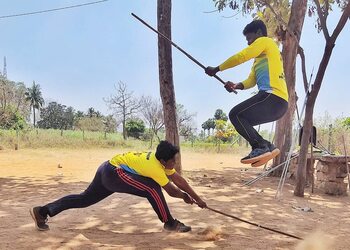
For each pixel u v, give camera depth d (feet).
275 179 39.50
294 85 40.22
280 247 15.72
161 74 34.14
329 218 22.50
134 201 24.53
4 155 63.77
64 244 15.19
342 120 63.16
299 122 31.50
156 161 16.01
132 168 16.07
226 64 12.94
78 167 47.06
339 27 28.19
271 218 21.59
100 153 74.18
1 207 22.63
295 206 25.72
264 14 44.45
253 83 13.91
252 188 32.96
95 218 19.84
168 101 34.17
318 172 34.68
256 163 12.81
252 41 13.57
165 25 33.88
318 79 29.73
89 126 143.02
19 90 135.95
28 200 25.09
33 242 15.33
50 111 194.90
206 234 16.87
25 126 104.78
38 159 58.03
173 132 34.35
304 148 30.22
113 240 15.98
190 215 21.16
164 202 16.43
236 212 22.62
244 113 12.82
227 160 67.00
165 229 17.42
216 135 95.96
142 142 104.73
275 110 12.73
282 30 39.37
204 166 53.88
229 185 34.14
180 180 16.46
